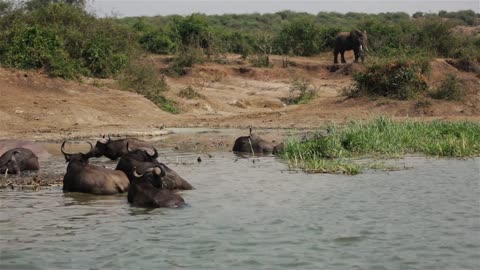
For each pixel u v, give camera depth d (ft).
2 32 95.76
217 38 153.58
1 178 45.80
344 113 85.25
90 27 109.09
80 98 85.46
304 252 27.91
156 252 27.99
